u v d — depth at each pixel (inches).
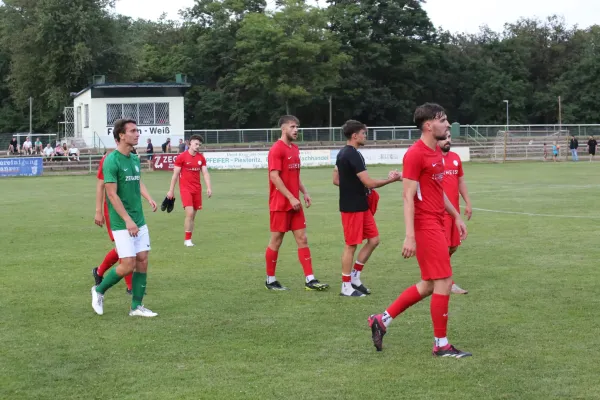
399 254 459.8
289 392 208.2
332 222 643.5
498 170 1499.8
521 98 3065.9
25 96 2404.0
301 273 403.5
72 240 553.6
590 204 772.6
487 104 3090.6
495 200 832.3
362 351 249.1
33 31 2231.8
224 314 307.1
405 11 2871.6
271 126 2699.3
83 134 2064.5
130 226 294.7
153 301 335.0
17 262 450.9
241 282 378.6
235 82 2623.0
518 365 229.8
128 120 299.9
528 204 782.5
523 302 317.7
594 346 249.3
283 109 2662.4
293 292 352.2
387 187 1074.1
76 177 1502.2
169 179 1378.0
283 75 2437.3
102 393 210.7
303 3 2470.5
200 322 293.4
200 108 2765.7
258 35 2427.4
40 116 2578.7
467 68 3115.2
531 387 209.2
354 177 335.0
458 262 422.6
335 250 484.7
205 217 703.1
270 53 2417.6
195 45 2955.2
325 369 229.5
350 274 342.6
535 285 353.1
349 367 231.3
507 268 400.8
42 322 296.7
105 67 2426.2
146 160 1743.4
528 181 1157.7
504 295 332.2
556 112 3169.3
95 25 2310.5
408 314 300.0
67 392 212.1
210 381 219.6
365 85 2773.1
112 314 310.0
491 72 3078.2
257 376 223.8
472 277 375.9
